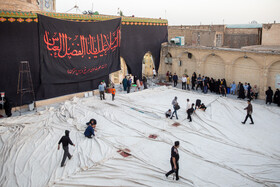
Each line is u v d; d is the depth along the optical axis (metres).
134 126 13.25
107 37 19.72
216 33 25.23
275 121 14.12
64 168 9.51
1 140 11.90
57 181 8.70
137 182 8.63
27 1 17.31
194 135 12.36
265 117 14.70
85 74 18.89
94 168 9.50
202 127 13.27
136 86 21.05
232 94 20.16
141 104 16.84
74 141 11.61
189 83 22.38
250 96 18.42
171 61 25.14
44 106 17.02
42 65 16.38
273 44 21.97
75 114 14.75
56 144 11.36
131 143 11.45
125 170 9.34
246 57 18.78
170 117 14.41
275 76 17.75
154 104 16.89
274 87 17.92
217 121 13.95
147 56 27.58
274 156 10.48
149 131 12.70
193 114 14.85
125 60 22.00
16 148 11.01
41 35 15.98
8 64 15.16
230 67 20.17
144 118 14.29
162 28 24.38
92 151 10.65
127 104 16.91
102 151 10.64
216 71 21.58
